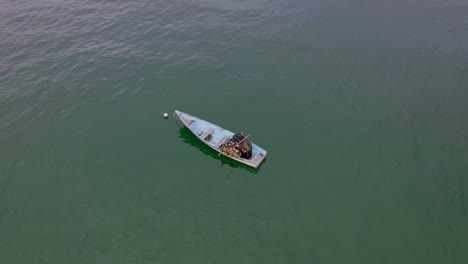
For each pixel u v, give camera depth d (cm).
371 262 1747
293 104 2841
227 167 2319
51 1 4584
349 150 2420
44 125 2630
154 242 1838
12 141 2483
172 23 3994
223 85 3053
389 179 2198
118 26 3934
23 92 2947
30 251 1802
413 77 3131
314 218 1969
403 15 4212
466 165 2278
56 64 3294
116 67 3256
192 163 2341
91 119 2692
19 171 2253
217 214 1991
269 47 3572
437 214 1981
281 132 2580
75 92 2961
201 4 4444
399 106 2803
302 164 2320
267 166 2312
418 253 1786
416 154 2373
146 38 3709
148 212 1997
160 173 2256
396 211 2003
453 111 2742
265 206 2041
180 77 3139
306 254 1784
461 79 3091
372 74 3178
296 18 4116
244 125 2645
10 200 2062
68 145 2459
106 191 2127
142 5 4434
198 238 1858
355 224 1934
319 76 3161
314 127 2617
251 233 1886
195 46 3578
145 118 2705
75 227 1917
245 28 3912
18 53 3447
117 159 2356
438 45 3597
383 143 2469
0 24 3975
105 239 1856
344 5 4447
